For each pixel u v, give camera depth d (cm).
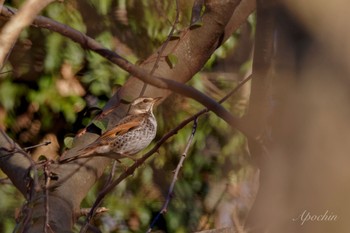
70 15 1345
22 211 752
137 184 1462
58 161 812
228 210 1483
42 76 1374
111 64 1399
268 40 710
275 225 517
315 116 494
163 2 1431
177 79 881
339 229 490
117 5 1412
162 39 1429
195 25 882
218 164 1538
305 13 494
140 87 898
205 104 761
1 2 664
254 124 723
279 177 515
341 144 488
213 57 1505
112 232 1424
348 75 488
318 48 493
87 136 862
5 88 1365
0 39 519
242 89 1511
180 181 1514
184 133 1482
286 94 511
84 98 1397
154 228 1476
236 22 922
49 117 1394
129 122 980
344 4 487
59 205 768
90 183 823
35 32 1346
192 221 1509
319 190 495
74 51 1373
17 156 820
